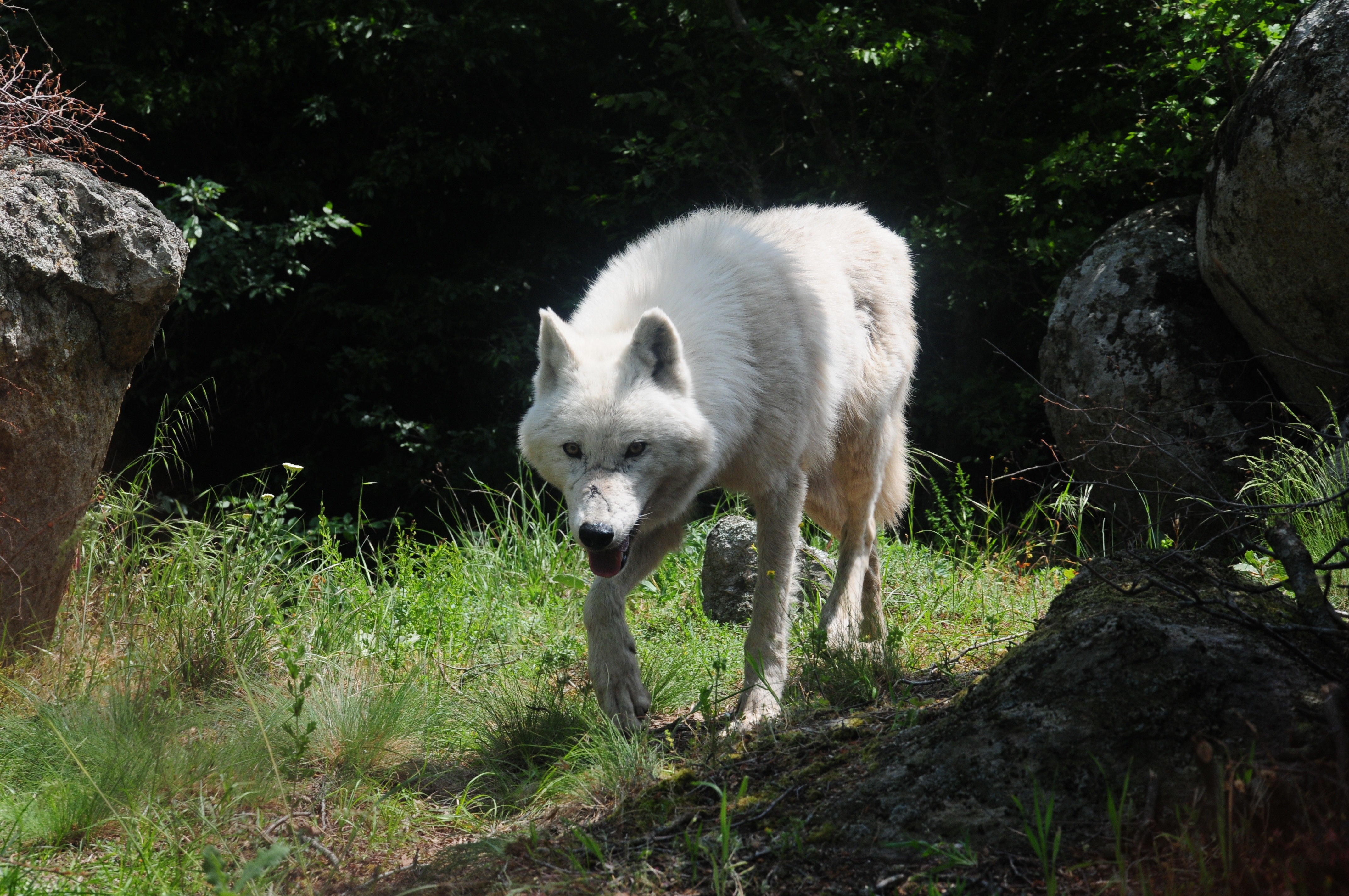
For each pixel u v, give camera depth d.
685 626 4.84
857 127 9.99
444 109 10.79
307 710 3.41
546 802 2.89
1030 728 2.20
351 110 10.70
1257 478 4.98
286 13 9.55
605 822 2.55
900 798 2.19
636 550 3.66
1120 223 7.16
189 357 10.66
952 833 2.07
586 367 3.37
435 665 4.31
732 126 10.02
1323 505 3.83
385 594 5.09
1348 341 5.36
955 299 9.58
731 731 3.12
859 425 4.26
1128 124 9.38
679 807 2.51
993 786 2.15
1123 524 5.05
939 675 3.31
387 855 2.62
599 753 2.99
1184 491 5.96
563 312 10.93
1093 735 2.15
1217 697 2.13
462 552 6.02
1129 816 2.00
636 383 3.29
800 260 3.96
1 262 3.47
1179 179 8.79
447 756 3.36
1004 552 5.86
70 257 3.68
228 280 8.93
